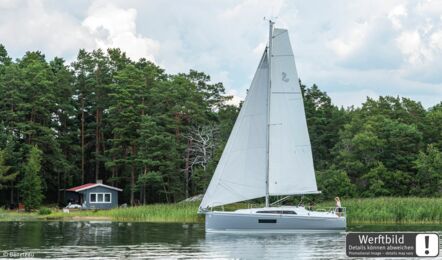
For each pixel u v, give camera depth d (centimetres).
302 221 4288
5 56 10450
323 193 7025
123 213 6247
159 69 10644
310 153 4428
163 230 4650
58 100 9100
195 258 3039
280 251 3319
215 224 4278
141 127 8394
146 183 8312
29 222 5775
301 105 4422
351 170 7800
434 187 7494
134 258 3020
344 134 8312
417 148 8156
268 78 4394
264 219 4272
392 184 7588
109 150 8656
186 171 8450
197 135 8681
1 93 8544
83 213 6844
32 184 7731
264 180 4375
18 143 8431
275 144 4388
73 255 3122
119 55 10544
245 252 3275
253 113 4391
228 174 4366
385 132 8050
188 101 8719
